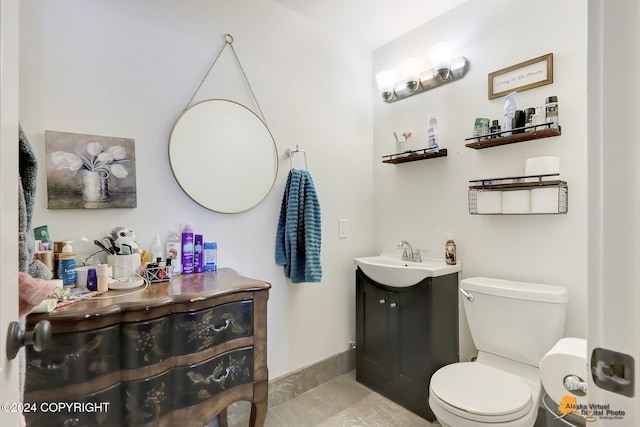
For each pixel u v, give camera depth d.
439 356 1.70
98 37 1.30
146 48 1.42
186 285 1.25
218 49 1.64
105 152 1.31
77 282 1.15
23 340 0.51
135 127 1.39
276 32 1.86
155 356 1.03
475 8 1.82
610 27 0.45
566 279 1.48
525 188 1.52
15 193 0.53
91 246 1.28
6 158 0.49
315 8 1.91
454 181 1.91
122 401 0.98
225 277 1.42
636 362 0.43
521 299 1.45
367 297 2.01
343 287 2.21
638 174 0.43
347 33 2.18
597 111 0.46
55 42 1.21
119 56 1.35
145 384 1.00
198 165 1.56
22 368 0.64
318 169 2.07
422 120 2.09
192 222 1.55
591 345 0.47
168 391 1.06
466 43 1.86
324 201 2.11
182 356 1.09
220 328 1.19
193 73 1.55
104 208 1.30
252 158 1.75
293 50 1.94
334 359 2.14
